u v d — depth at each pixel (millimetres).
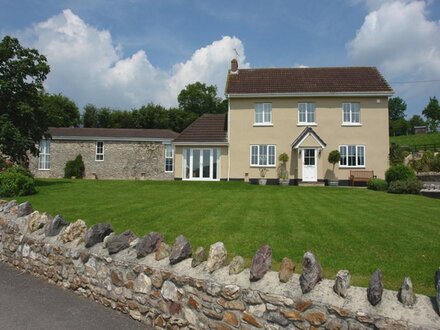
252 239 7516
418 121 99562
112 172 34031
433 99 92875
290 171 26750
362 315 3430
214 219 9805
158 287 4973
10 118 21328
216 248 4766
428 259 6145
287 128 27031
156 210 11406
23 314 5270
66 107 59531
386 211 11672
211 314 4418
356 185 25547
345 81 28062
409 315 3273
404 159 32594
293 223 9281
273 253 6516
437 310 3271
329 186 24359
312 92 26656
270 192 18516
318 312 3672
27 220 7664
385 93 26125
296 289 3889
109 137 34031
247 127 27266
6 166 19609
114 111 64688
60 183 21812
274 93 26844
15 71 21250
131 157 34219
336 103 26812
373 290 3508
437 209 12273
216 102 76812
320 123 26828
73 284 6203
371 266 5750
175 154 27406
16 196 15266
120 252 5633
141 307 5156
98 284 5770
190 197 15391
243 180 26906
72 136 33938
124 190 18297
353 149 26625
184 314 4684
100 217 10164
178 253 4980
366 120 26594
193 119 64250
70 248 6258
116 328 4914
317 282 3904
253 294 4094
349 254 6418
